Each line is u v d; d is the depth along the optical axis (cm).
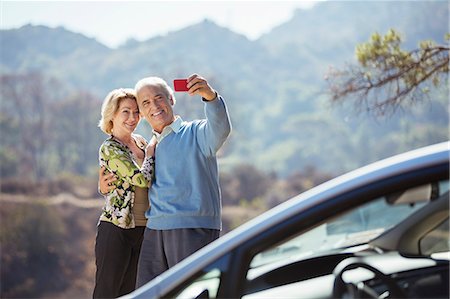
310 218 257
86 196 9562
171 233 450
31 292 7362
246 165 10719
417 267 271
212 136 446
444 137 14412
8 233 7656
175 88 441
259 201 10156
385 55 897
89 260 7806
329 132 16850
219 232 462
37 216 7925
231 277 260
